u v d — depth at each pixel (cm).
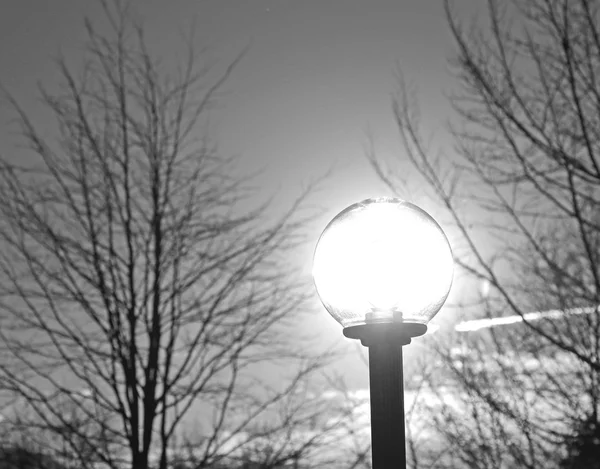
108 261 1093
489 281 898
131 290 1082
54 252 1098
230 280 1133
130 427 1053
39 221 1118
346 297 338
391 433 325
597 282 848
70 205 1142
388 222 340
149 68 1249
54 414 1057
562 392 870
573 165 896
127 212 1137
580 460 869
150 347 1076
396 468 323
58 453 1032
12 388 1046
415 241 339
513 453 884
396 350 333
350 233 342
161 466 1045
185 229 1143
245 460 1059
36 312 1086
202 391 1086
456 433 938
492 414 900
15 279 1106
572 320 907
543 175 927
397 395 329
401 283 335
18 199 1120
